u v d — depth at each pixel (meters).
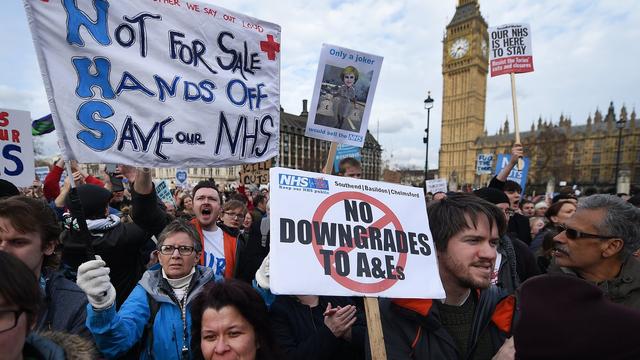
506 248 2.86
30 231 1.65
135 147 2.08
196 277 2.24
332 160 2.71
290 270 1.46
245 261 3.60
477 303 1.67
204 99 2.34
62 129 1.83
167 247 2.17
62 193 3.79
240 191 8.55
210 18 2.38
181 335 2.06
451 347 1.52
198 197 3.38
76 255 2.41
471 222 1.52
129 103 2.06
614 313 0.76
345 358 2.11
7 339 0.94
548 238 3.33
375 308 1.51
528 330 0.83
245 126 2.51
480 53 79.25
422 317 1.53
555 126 77.31
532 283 0.91
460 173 80.94
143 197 2.64
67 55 1.87
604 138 69.12
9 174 3.29
